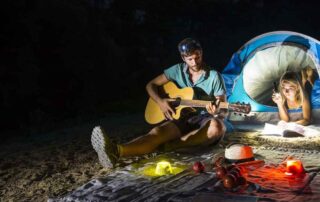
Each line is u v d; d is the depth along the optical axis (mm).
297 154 2490
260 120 3713
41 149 3527
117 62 7062
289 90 3459
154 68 8047
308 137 3211
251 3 10781
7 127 5031
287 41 3473
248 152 2223
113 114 5562
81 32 6293
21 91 5258
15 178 2648
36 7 5746
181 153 2670
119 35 8266
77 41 6191
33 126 4965
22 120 5184
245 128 3605
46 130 4695
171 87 2920
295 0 11125
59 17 6008
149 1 9461
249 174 2049
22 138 4305
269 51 3549
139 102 6449
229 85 3738
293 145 2963
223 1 10445
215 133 2680
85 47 6332
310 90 3428
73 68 6055
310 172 2074
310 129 3271
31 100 5473
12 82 5215
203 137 2707
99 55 6637
